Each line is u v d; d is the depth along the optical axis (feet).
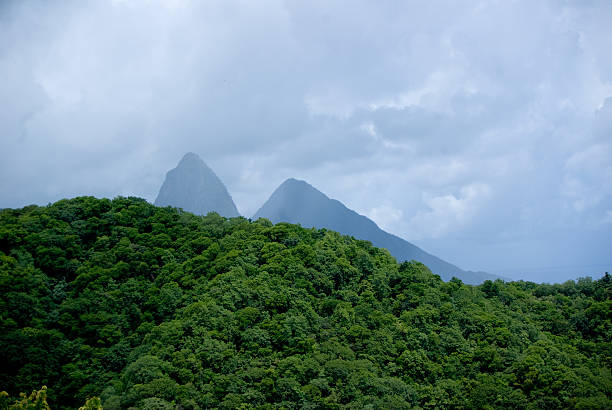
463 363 259.39
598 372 254.68
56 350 242.37
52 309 267.80
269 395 219.00
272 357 236.43
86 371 237.66
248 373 224.53
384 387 227.20
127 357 245.86
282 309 262.47
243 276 281.74
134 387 211.82
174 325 245.86
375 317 272.10
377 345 254.47
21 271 271.28
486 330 279.08
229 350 233.35
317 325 259.39
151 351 237.25
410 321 275.18
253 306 261.24
